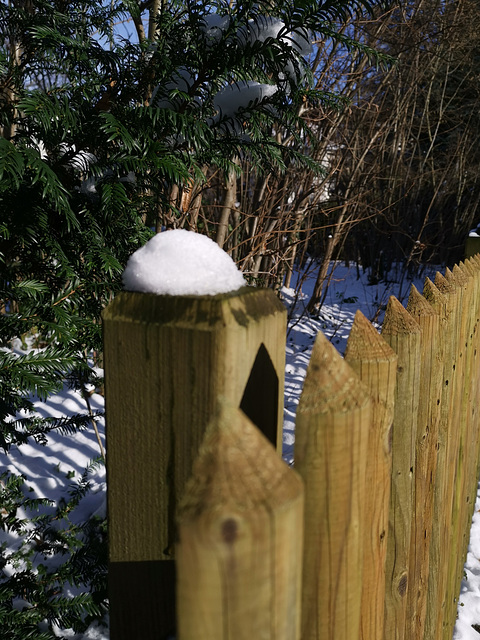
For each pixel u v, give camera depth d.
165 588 0.76
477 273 2.33
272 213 5.82
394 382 0.89
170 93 1.47
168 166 1.40
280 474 0.48
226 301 0.66
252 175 5.85
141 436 0.71
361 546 0.74
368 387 0.86
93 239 1.52
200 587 0.45
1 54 1.50
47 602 1.68
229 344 0.64
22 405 1.61
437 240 10.96
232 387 0.66
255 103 1.63
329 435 0.66
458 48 8.59
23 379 1.35
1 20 1.56
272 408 0.77
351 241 11.10
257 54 1.46
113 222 1.60
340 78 6.04
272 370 0.75
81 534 2.42
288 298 7.89
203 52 1.47
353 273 11.30
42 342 4.07
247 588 0.46
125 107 1.48
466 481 2.20
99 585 1.72
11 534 2.47
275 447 0.79
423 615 1.43
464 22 7.57
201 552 0.45
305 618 0.72
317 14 1.41
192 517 0.45
